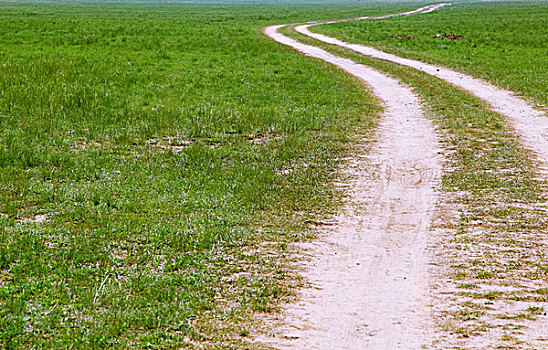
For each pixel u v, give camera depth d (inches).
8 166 537.0
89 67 1235.2
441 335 271.4
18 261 343.3
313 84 1128.8
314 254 371.2
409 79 1176.8
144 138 682.8
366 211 455.8
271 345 262.5
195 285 319.6
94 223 408.2
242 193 490.3
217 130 734.5
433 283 328.8
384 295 314.2
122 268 340.2
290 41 2007.9
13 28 2145.7
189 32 2299.5
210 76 1192.2
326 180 535.8
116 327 270.5
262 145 668.1
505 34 2175.2
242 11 5561.0
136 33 2170.3
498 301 305.0
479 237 397.4
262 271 343.0
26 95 866.1
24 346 254.5
